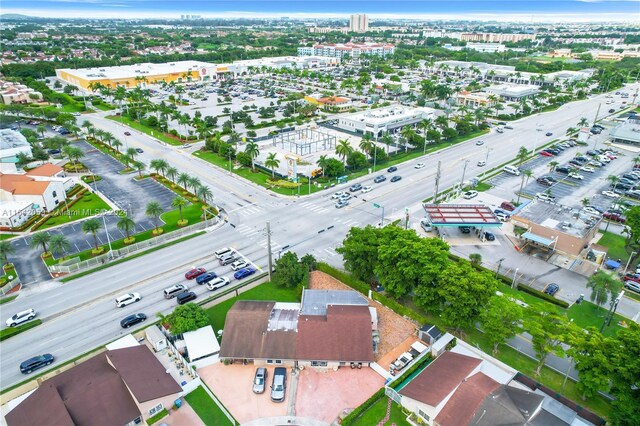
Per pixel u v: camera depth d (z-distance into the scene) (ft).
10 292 256.93
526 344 217.36
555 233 300.61
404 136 518.37
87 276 273.75
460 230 336.70
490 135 595.06
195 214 357.61
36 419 162.50
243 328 208.74
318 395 186.19
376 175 442.91
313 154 500.74
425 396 170.81
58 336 221.05
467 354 206.80
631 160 488.85
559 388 188.75
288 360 199.93
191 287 262.06
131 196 392.88
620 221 348.79
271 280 267.18
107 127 631.15
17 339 219.20
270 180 424.87
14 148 473.26
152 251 302.86
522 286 258.78
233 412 177.47
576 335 183.83
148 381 178.50
